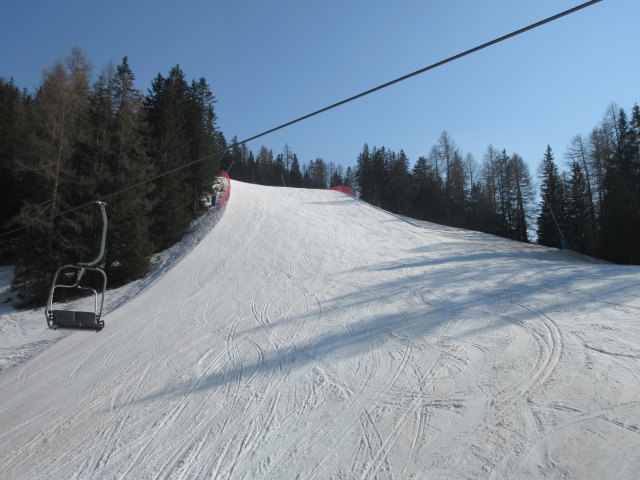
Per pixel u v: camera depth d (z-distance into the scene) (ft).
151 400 25.25
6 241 79.66
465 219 178.29
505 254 58.49
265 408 22.63
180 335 35.91
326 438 19.26
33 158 65.67
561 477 14.82
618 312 29.76
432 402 21.12
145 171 66.90
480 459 16.40
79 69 66.39
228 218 81.05
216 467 18.11
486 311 33.55
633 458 15.16
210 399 24.39
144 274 60.54
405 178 181.57
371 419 20.31
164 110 80.79
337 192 121.39
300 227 75.92
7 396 29.32
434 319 33.04
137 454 19.84
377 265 53.01
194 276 53.67
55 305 53.72
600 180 128.06
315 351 29.53
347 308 38.09
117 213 60.39
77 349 36.27
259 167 308.40
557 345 25.54
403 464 16.80
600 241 103.91
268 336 33.40
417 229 77.30
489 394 21.03
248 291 46.42
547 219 130.52
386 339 30.12
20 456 21.17
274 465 17.81
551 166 138.62
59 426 23.72
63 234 59.41
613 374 21.03
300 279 49.08
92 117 67.26
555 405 19.16
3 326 49.57
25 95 118.11
